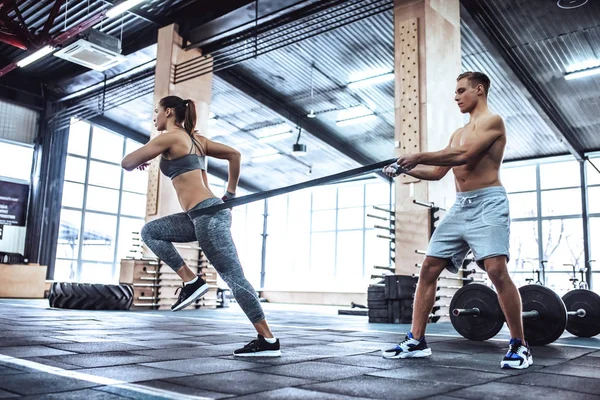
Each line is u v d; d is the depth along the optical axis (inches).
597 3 316.8
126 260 322.3
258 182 688.4
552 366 92.5
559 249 531.5
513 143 499.5
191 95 371.6
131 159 91.5
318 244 682.8
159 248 95.7
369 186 652.1
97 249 579.5
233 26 351.9
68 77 491.8
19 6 369.7
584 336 162.6
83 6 369.4
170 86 360.2
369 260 638.5
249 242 725.9
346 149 565.3
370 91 455.8
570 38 350.3
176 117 100.2
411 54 259.8
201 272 352.5
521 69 384.8
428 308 102.6
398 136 257.3
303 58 425.4
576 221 521.0
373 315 229.5
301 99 492.7
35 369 79.2
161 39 371.6
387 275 228.2
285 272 701.9
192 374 77.6
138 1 282.8
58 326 159.3
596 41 348.8
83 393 62.7
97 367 82.4
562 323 125.4
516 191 559.8
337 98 478.9
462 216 97.3
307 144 566.9
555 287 527.2
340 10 345.7
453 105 272.1
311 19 327.0
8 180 506.9
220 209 93.7
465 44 370.3
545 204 540.1
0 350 100.6
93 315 225.5
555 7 323.0
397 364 92.0
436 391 67.7
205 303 352.5
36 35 378.6
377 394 65.2
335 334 157.1
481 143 92.1
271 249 721.0
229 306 423.8
